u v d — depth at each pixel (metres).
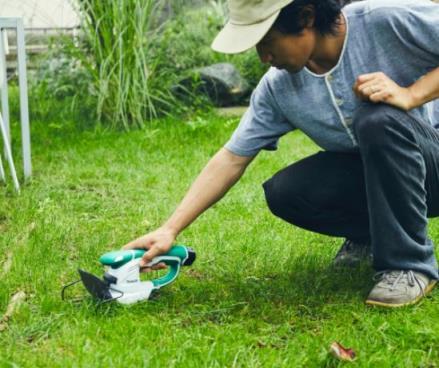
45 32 8.27
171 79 7.50
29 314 2.97
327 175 3.15
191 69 8.09
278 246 3.72
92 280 2.99
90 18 7.01
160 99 7.12
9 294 3.20
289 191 3.18
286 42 2.78
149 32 7.40
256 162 5.48
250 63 8.68
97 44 6.91
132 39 6.87
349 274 3.35
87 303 3.04
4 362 2.62
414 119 2.90
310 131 3.06
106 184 5.02
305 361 2.65
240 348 2.72
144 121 6.97
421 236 2.97
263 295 3.16
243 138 3.10
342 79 2.92
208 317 3.00
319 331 2.89
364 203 3.18
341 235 3.29
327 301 3.12
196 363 2.62
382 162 2.85
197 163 5.51
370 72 2.91
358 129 2.86
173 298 3.13
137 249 3.07
